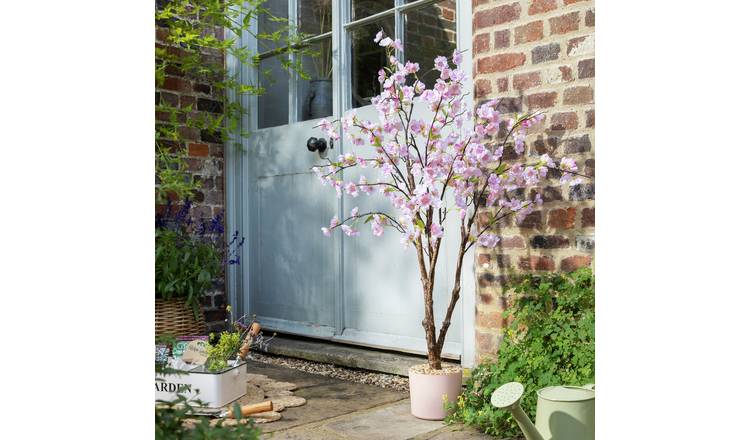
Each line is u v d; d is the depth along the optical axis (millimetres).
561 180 2492
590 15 2531
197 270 3602
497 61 2801
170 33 3891
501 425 2330
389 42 2596
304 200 3889
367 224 3555
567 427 1833
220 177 4164
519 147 2518
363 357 3363
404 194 2588
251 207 4199
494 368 2482
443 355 3160
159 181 3846
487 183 2482
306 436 2346
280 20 3957
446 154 2553
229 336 2818
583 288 2418
